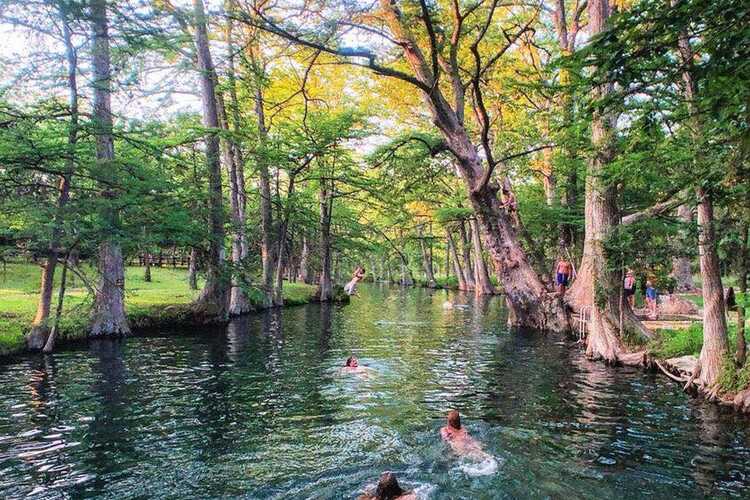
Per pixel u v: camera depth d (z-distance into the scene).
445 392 10.89
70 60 13.90
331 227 41.31
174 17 14.42
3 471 6.78
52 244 14.89
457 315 27.41
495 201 21.38
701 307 20.31
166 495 6.08
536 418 9.09
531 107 22.11
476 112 21.05
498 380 12.05
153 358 14.52
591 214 15.37
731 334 12.33
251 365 13.69
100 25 12.93
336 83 29.88
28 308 18.09
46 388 11.06
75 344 16.58
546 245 31.33
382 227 46.78
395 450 7.44
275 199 32.50
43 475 6.67
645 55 5.39
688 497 6.08
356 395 10.59
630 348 14.05
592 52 5.48
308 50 20.23
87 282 16.12
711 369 10.42
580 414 9.34
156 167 16.08
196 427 8.54
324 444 7.71
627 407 9.81
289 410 9.52
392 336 19.38
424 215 40.66
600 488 6.27
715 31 4.93
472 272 53.16
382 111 30.00
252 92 27.39
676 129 8.94
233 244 27.69
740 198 8.74
